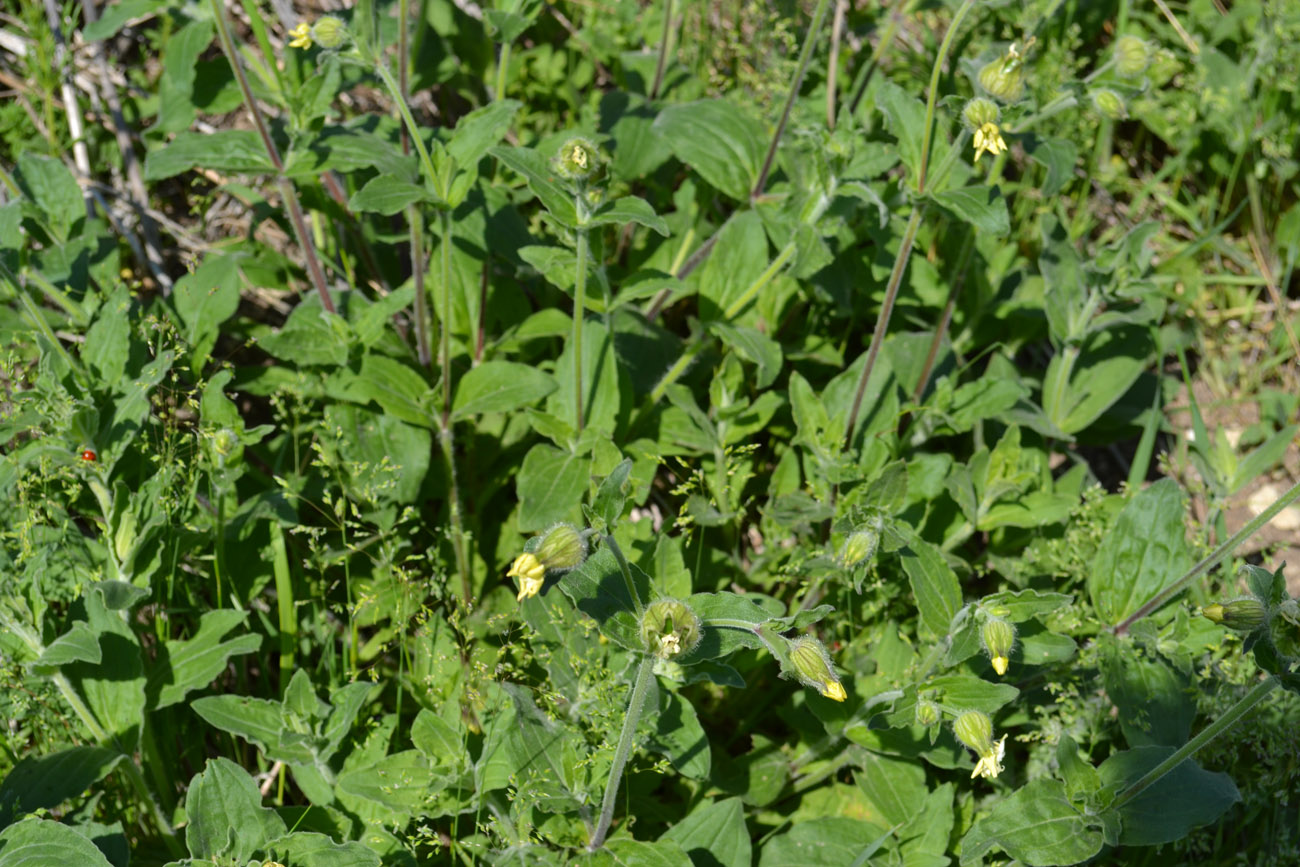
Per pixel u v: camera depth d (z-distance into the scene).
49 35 1.19
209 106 1.08
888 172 1.18
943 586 0.93
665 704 0.93
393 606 1.01
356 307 1.07
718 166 1.09
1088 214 1.27
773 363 1.04
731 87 1.27
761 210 1.08
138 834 0.95
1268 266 1.29
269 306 1.18
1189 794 0.89
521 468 1.05
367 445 1.04
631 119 1.15
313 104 1.00
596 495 0.84
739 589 1.06
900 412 1.06
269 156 1.01
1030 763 0.99
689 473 1.09
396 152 1.02
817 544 1.05
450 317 1.04
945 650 0.93
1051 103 1.00
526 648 0.99
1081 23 1.32
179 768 0.98
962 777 1.00
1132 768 0.90
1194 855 0.99
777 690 1.03
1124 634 0.99
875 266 1.13
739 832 0.94
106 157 1.20
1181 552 0.98
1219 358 1.25
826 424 1.03
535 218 1.15
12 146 1.19
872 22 1.24
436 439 1.07
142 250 1.17
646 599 0.85
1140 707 0.96
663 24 1.21
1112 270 1.08
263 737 0.92
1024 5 1.19
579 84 1.25
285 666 0.99
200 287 1.07
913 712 0.91
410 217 1.04
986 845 0.89
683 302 1.19
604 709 0.92
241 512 0.98
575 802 0.91
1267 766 0.98
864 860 0.90
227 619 0.96
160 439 1.02
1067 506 1.04
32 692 0.93
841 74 1.24
